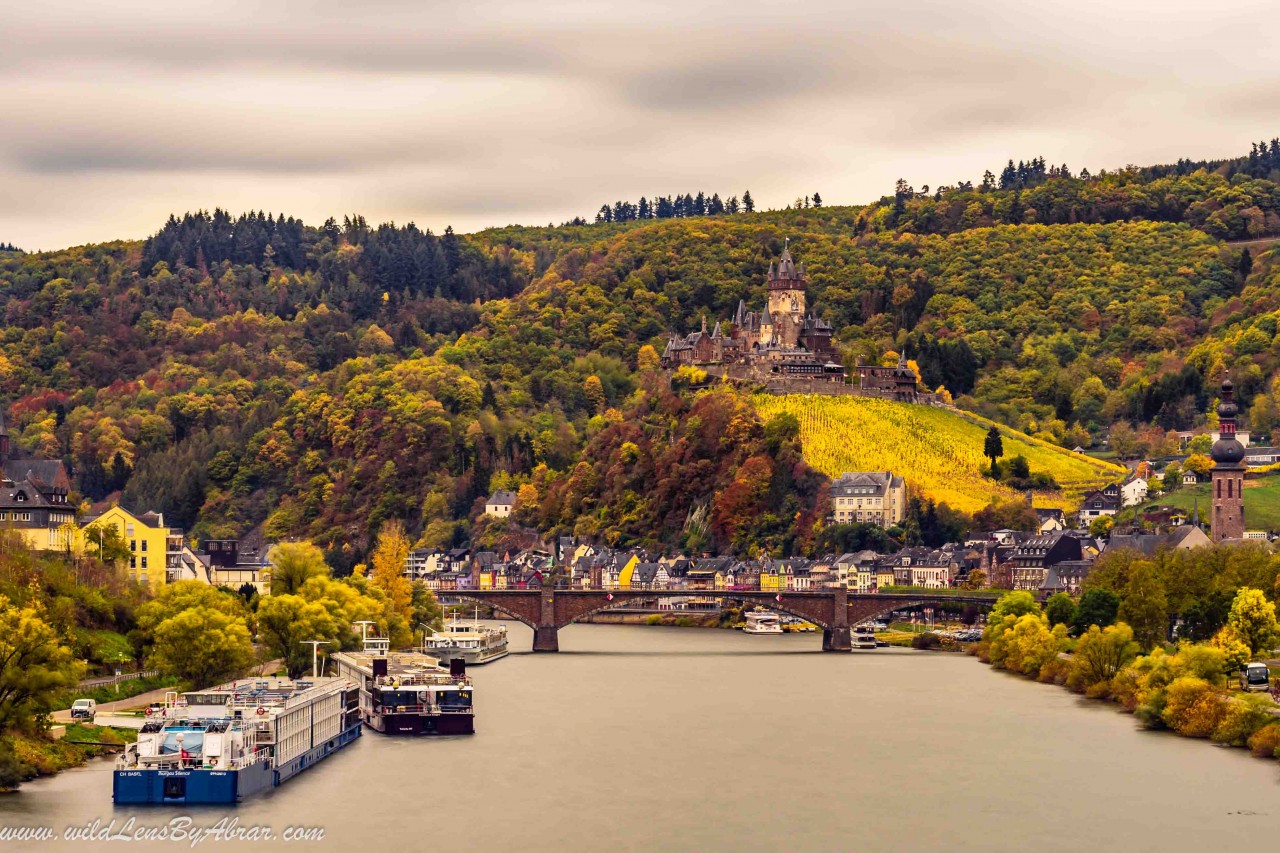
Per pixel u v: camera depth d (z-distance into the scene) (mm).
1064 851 195500
